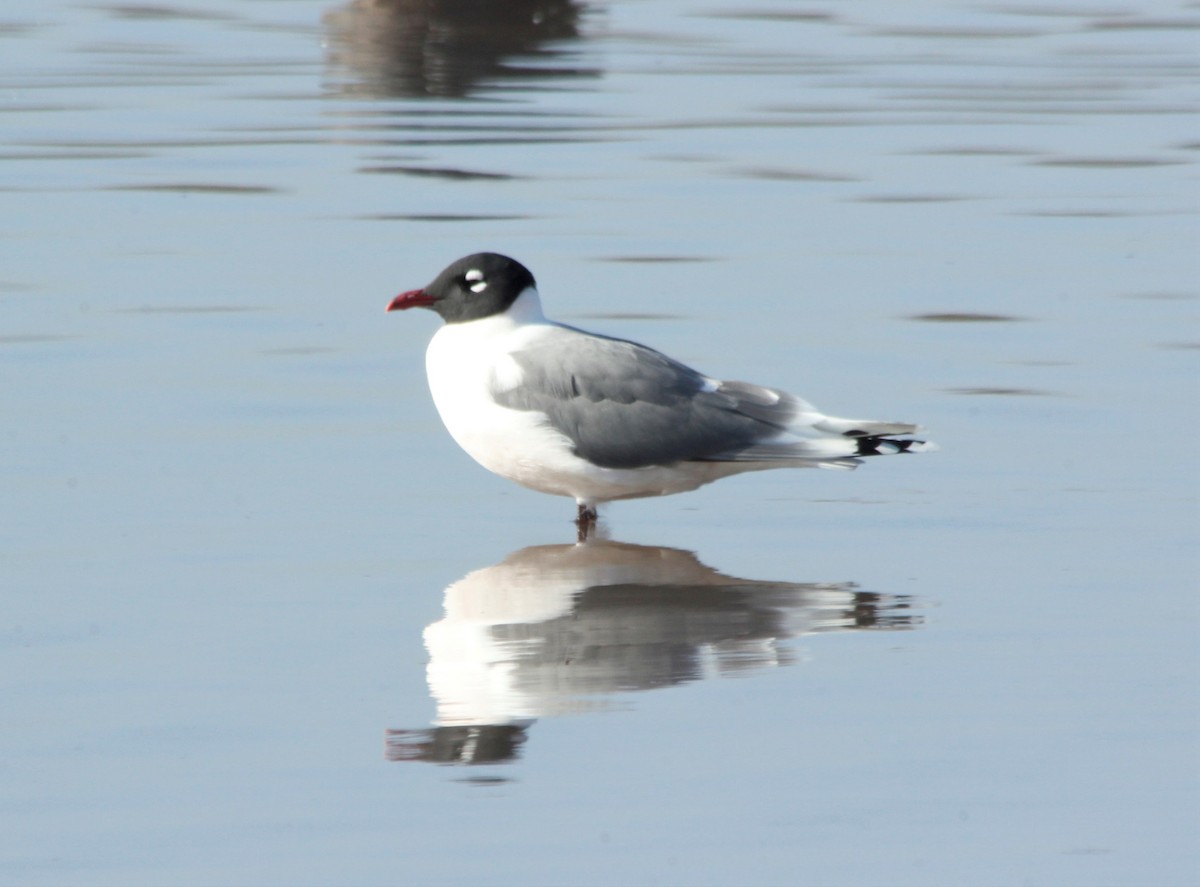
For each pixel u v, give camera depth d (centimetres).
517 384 1255
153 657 1023
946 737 925
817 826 830
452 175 2384
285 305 1803
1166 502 1315
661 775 880
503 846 807
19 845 805
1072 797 862
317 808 843
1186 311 1827
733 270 1959
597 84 3086
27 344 1650
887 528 1275
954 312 1820
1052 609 1114
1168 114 2888
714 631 1075
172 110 2789
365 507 1303
